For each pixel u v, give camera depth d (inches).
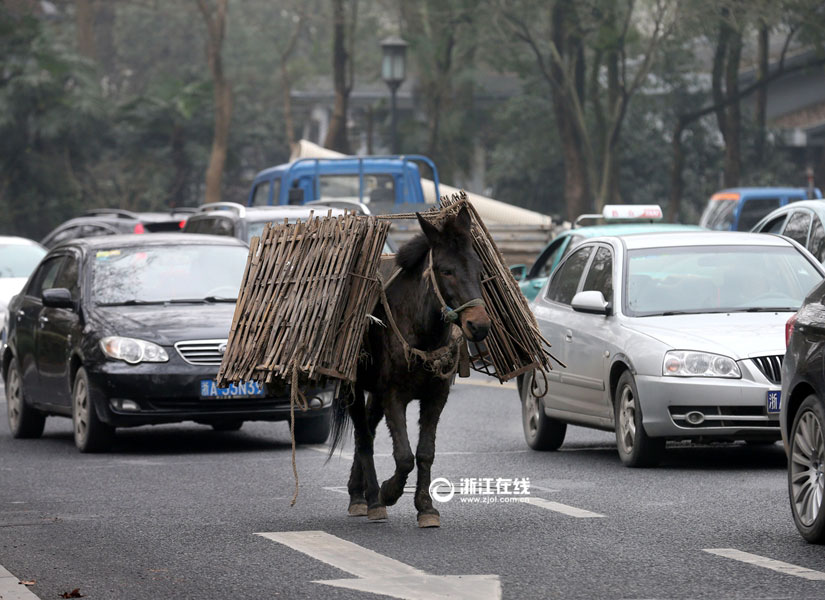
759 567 697.6
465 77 4392.2
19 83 4549.7
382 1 4458.7
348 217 837.8
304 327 829.2
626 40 3747.5
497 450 1224.2
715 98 4146.2
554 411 1211.2
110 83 6756.9
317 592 658.8
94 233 2674.7
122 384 1218.6
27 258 2297.0
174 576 706.8
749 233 1229.1
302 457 1203.9
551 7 3654.0
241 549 775.1
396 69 3159.5
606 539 781.3
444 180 4579.2
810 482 765.9
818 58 3909.9
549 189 4736.7
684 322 1107.9
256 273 887.1
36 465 1179.9
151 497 982.4
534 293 1768.0
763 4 3535.9
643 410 1065.5
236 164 4950.8
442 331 805.2
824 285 794.2
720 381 1039.6
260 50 6343.5
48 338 1353.3
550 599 631.8
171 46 6742.1
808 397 770.2
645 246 1196.5
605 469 1084.5
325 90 5969.5
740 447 1231.5
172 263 1364.4
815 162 5290.4
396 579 683.4
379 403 856.3
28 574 717.9
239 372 868.0
